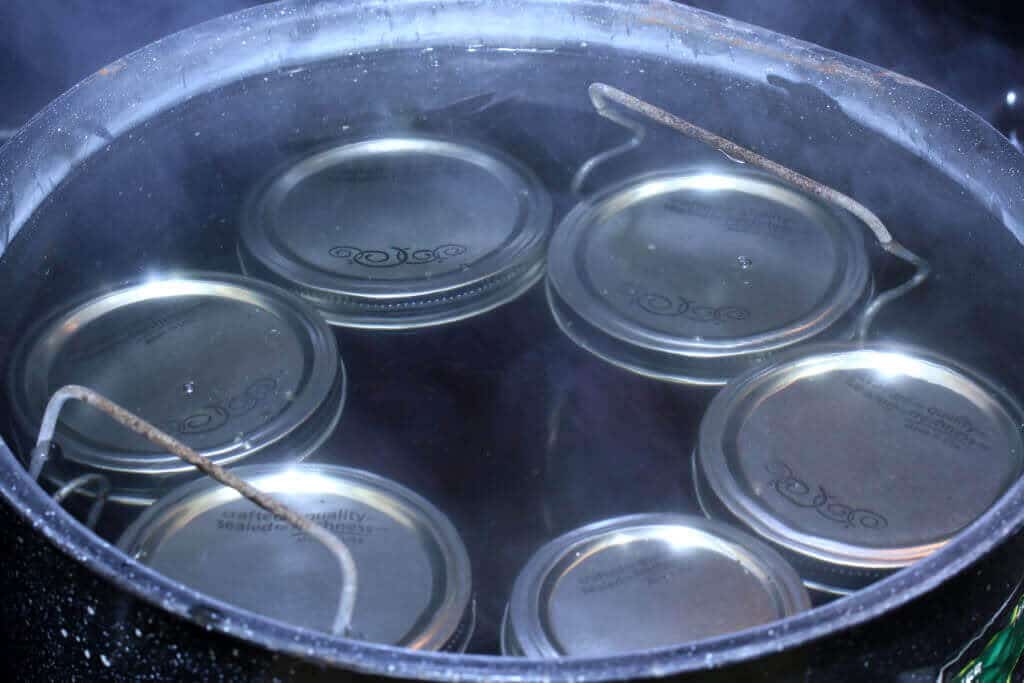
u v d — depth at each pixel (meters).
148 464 0.67
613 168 0.79
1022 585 0.65
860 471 0.67
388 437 0.69
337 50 0.85
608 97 0.79
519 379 0.71
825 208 0.76
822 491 0.67
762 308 0.72
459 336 0.73
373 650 0.59
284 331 0.72
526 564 0.65
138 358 0.71
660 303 0.73
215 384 0.70
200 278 0.73
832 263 0.74
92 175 0.78
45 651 0.63
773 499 0.67
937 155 0.77
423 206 0.77
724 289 0.73
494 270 0.74
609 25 0.84
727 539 0.66
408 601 0.64
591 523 0.66
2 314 0.72
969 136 0.76
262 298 0.73
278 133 0.81
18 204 0.75
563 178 0.79
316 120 0.82
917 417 0.69
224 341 0.71
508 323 0.73
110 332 0.72
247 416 0.69
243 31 0.83
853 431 0.69
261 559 0.65
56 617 0.62
